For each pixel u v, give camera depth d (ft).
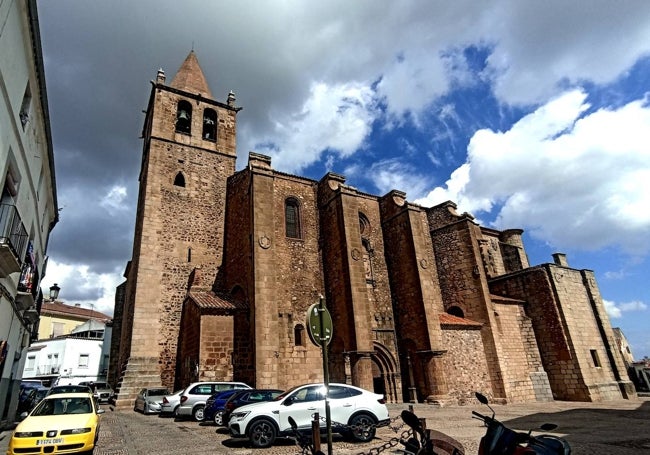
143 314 67.82
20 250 37.81
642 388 132.87
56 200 65.77
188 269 75.87
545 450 16.38
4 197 37.60
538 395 79.77
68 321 159.12
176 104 88.89
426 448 18.38
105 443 33.68
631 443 31.58
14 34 31.58
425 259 79.05
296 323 69.72
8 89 31.63
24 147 38.65
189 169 84.38
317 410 33.40
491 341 77.56
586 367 81.25
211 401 45.96
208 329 59.98
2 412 43.04
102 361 132.57
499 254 109.81
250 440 31.60
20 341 51.19
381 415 34.47
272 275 65.26
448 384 70.64
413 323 75.25
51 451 26.86
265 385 57.16
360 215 86.48
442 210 96.37
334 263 74.59
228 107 96.94
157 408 54.44
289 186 80.59
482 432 37.06
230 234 80.94
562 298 86.07
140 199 87.30
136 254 77.41
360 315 67.56
